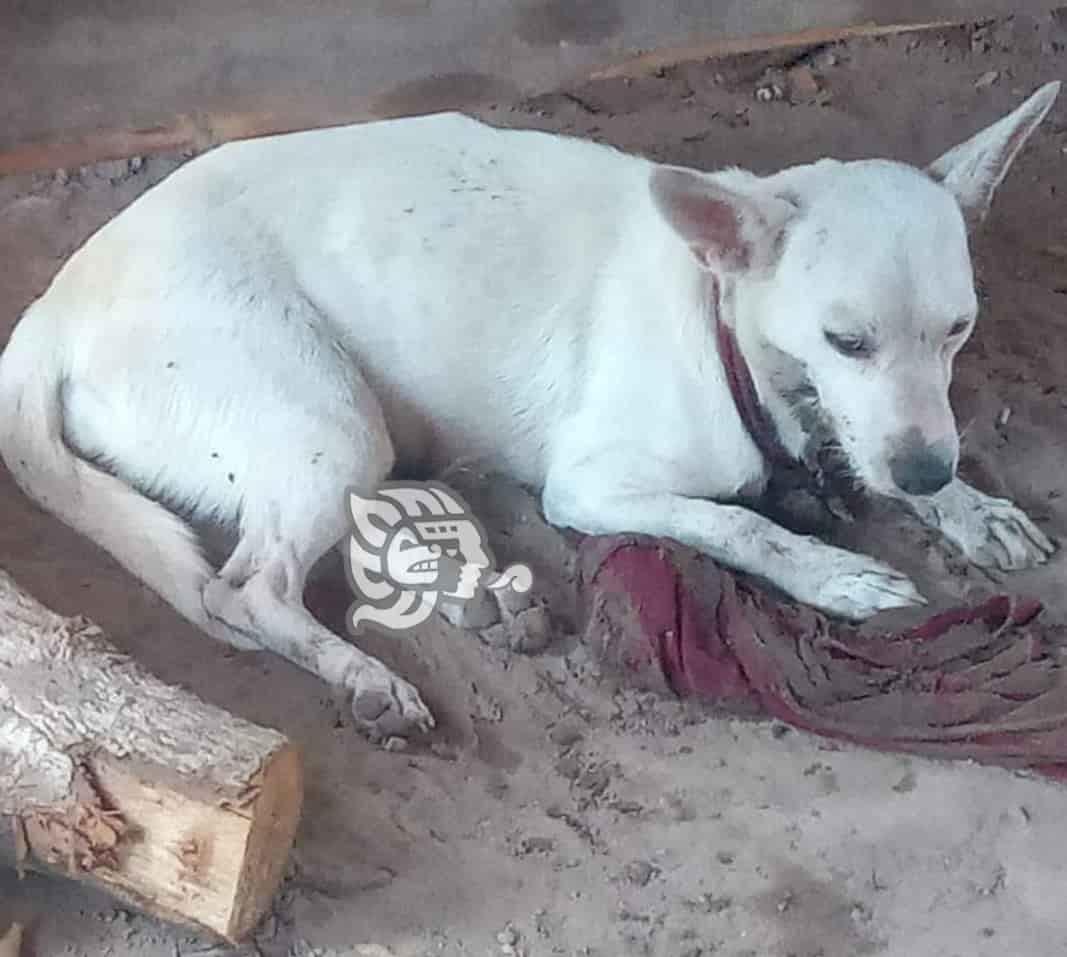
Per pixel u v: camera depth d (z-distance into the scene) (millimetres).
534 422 1935
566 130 2357
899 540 1965
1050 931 1726
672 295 1894
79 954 1694
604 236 1921
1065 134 2377
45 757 1658
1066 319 2156
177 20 1753
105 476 1869
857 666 1840
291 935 1706
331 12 1771
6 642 1698
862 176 1837
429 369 1915
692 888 1740
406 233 1904
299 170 1918
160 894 1673
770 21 1845
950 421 1819
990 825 1778
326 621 1885
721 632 1845
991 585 1935
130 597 1886
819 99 2422
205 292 1871
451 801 1780
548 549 1936
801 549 1896
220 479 1870
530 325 1911
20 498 1944
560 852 1757
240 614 1839
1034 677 1831
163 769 1648
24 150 1792
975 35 2484
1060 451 2037
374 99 1803
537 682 1853
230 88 1778
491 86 1816
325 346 1885
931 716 1810
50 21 1739
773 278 1835
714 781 1799
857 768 1807
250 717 1814
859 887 1744
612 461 1907
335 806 1771
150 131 1789
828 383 1835
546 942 1710
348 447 1868
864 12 1867
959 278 1813
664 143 2355
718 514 1896
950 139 2389
